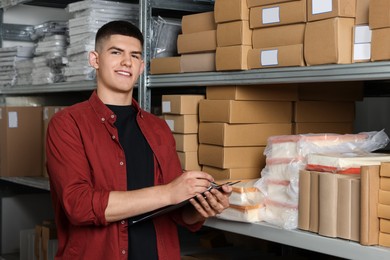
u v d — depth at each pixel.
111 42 1.92
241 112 2.30
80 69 3.09
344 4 1.81
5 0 3.87
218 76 2.31
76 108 1.92
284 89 2.38
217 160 2.35
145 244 1.91
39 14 4.26
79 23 3.08
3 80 3.98
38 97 4.20
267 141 2.17
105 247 1.86
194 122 2.49
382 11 1.70
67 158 1.83
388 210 1.63
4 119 3.59
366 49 1.80
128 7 3.10
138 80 2.71
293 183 1.92
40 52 3.50
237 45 2.18
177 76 2.52
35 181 3.41
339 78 1.85
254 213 2.04
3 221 4.04
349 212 1.72
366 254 1.66
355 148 1.99
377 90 2.98
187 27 2.49
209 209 1.88
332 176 1.75
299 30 1.98
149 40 2.69
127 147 1.93
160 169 1.98
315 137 1.96
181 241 2.98
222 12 2.22
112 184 1.87
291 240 1.90
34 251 3.55
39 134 3.65
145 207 1.76
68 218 1.84
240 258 2.63
